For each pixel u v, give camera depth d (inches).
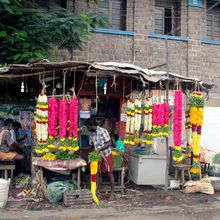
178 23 470.9
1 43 362.9
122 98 347.9
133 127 315.0
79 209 275.6
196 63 467.5
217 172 358.9
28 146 370.3
